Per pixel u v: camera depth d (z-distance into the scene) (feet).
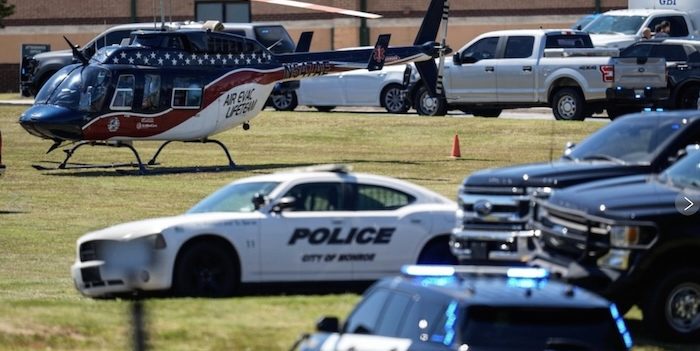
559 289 107.24
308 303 176.76
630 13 488.44
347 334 110.63
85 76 370.73
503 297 103.30
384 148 412.98
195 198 318.65
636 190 157.48
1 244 260.83
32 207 308.40
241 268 184.65
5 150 424.87
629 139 185.98
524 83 433.89
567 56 425.28
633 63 409.49
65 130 366.84
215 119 382.22
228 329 160.76
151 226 186.09
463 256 174.70
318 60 399.65
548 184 172.65
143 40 378.32
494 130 428.97
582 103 423.23
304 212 187.73
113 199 318.86
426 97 472.03
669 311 152.87
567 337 101.35
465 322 101.14
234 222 184.85
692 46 428.15
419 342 102.68
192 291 183.62
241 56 388.37
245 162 391.24
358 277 187.73
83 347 157.38
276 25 523.29
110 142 373.81
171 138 378.73
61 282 218.59
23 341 159.02
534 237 166.30
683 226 150.92
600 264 153.07
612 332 102.27
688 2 493.36
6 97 631.97
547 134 413.39
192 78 377.30
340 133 445.37
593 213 153.79
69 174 369.09
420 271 111.14
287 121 474.90
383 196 190.70
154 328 160.56
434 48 415.85
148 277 183.01
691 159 165.58
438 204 191.83
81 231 275.39
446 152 398.83
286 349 152.87
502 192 173.78
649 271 151.84
